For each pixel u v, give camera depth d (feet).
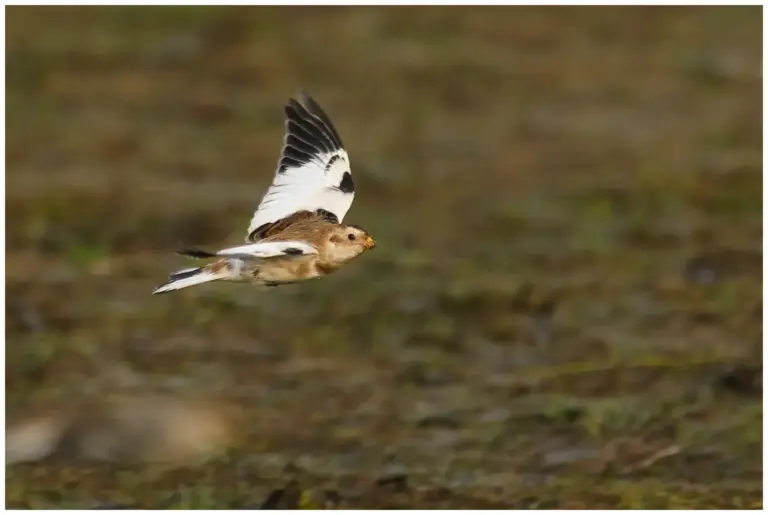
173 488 42.65
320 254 30.71
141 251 63.36
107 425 45.73
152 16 95.35
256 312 55.62
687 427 44.55
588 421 45.29
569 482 41.70
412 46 92.58
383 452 44.16
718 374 48.44
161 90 84.99
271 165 74.38
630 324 54.80
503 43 93.61
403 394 48.70
